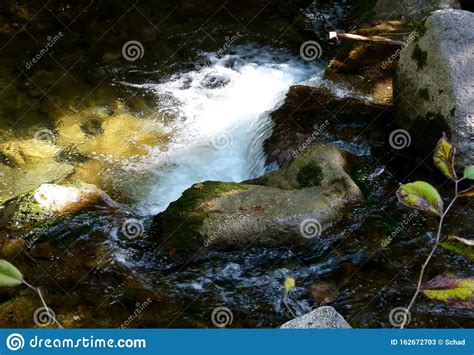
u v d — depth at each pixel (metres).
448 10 3.97
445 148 1.80
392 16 5.35
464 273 3.29
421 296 3.19
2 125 4.65
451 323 3.03
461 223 3.58
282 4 6.02
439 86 3.79
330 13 5.92
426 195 1.80
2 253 3.53
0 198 4.05
